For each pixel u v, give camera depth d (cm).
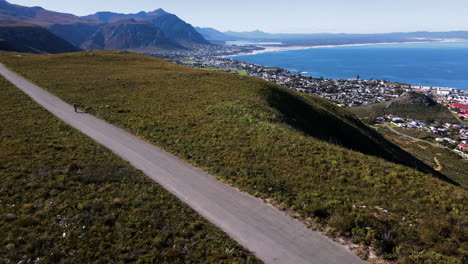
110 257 1347
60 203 1770
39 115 3697
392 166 2402
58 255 1341
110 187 1978
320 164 2344
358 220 1595
